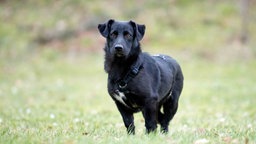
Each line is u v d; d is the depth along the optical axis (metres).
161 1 32.22
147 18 30.52
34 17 31.41
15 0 33.06
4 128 7.71
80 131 7.34
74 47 28.19
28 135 6.45
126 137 6.28
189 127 9.14
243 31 28.42
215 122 10.01
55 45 28.59
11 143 5.86
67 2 32.56
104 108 13.16
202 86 19.27
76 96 16.33
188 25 30.08
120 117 10.85
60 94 16.94
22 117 10.55
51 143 5.85
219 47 27.66
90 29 29.77
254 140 6.19
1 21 31.14
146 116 6.77
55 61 26.80
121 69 6.67
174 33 29.23
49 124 8.98
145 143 5.89
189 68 24.75
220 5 31.94
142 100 6.72
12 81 21.55
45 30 29.94
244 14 28.66
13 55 27.44
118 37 6.76
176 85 7.91
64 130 7.34
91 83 20.75
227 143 5.97
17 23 30.91
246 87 19.05
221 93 17.31
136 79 6.65
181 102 14.85
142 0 32.38
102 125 8.98
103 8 31.34
